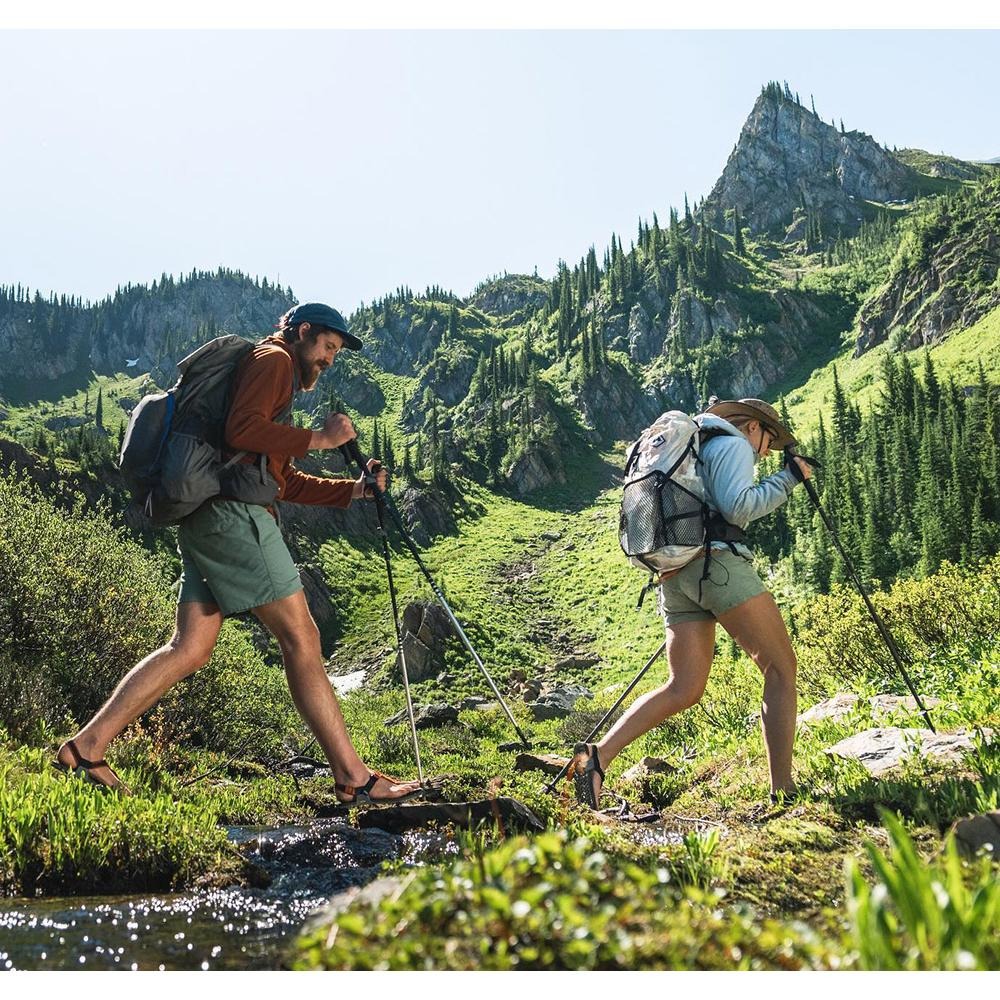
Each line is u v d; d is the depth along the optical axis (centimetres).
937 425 9956
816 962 149
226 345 418
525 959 143
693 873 294
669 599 492
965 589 1061
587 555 10250
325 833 421
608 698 4066
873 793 418
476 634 6988
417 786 446
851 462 9988
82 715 917
